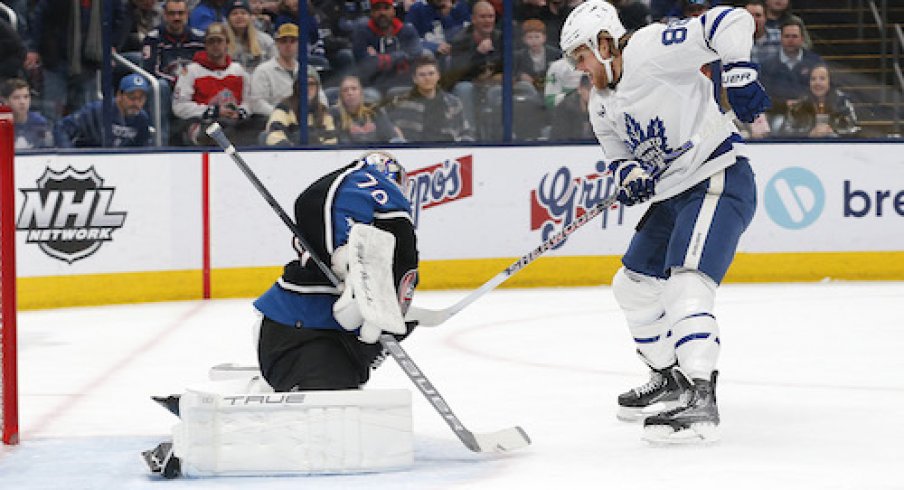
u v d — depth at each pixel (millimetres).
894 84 17000
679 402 7707
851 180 16328
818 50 16938
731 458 6555
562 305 14141
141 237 14789
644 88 7215
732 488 5863
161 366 10383
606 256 16078
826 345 10969
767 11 16797
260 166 15250
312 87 16188
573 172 16031
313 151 15406
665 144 7270
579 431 7426
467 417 7938
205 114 15891
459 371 9836
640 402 7707
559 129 16672
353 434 6145
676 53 7109
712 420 6859
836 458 6547
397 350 6238
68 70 15508
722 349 10789
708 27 7008
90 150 14500
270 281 15297
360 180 6293
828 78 16969
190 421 6148
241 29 15875
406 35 16328
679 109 7195
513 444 6699
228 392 6344
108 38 15297
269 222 15234
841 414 7848
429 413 8078
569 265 16031
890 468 6293
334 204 6191
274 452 6113
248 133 16078
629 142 7496
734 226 7137
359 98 16312
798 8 16875
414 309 6926
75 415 8242
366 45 16250
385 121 16422
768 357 10312
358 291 5938
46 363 10617
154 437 7449
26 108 15367
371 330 6113
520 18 16438
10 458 6836
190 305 14570
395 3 16250
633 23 16719
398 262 6305
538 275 16016
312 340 6285
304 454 6105
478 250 15930
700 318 6949
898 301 14133
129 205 14719
